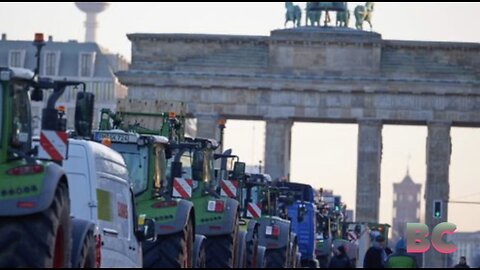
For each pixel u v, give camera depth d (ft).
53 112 151.74
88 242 159.22
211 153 245.04
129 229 185.47
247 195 300.40
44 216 145.28
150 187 207.31
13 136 152.97
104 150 177.99
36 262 144.25
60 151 151.84
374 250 236.02
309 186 432.66
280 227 287.89
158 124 310.24
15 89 153.79
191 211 208.74
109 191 177.47
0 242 144.15
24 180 145.07
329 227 449.89
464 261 239.09
